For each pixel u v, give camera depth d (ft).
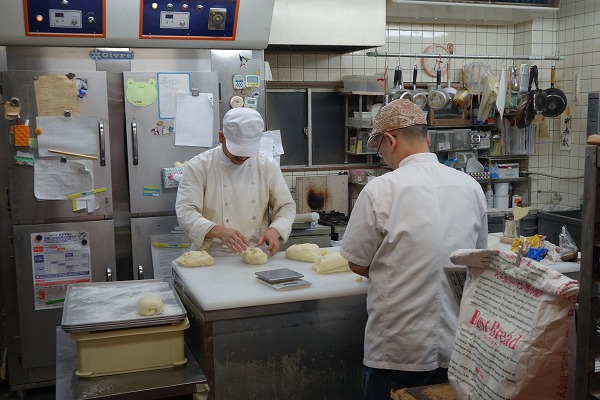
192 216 8.60
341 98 16.08
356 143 15.61
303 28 13.70
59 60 11.62
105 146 11.68
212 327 6.64
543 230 12.88
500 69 17.28
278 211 9.25
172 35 11.98
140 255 12.17
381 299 6.41
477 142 15.96
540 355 4.24
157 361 6.32
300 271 7.95
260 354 6.91
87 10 11.27
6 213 11.55
